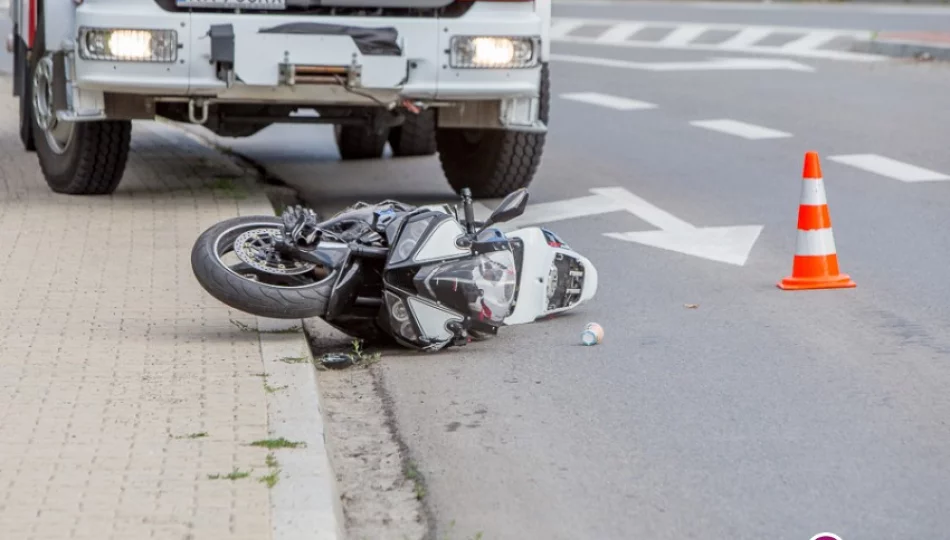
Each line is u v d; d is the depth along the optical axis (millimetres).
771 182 29141
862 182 28734
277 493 11867
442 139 27703
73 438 13141
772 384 15945
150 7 22797
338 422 14961
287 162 32312
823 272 20422
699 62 52750
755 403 15297
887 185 28375
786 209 26297
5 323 17031
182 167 29172
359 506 12750
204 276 16578
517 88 24031
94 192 25438
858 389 15719
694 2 85750
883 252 22562
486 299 17031
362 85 23141
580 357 17094
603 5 84188
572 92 44938
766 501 12664
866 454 13750
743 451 13867
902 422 14641
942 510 12430
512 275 17219
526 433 14508
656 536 12008
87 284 18984
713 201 27156
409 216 16969
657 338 17891
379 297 17062
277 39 22766
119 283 19078
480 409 15281
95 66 22859
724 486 13016
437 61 23531
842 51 55375
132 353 15914
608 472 13414
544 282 18312
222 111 24641
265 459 12641
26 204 24578
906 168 30281
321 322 18812
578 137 35750
